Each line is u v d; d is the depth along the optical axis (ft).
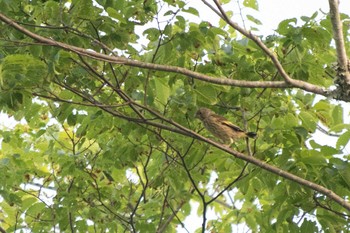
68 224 54.49
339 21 42.32
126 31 47.85
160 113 49.83
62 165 53.52
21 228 56.59
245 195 52.80
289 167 44.96
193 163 52.44
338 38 42.42
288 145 47.16
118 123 51.08
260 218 55.42
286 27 46.60
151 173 54.34
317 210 47.78
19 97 45.16
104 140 54.44
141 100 48.62
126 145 52.75
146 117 50.16
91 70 45.39
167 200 56.24
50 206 54.54
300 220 47.24
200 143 51.78
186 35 47.32
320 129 52.44
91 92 50.72
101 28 47.73
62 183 56.34
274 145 47.67
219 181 63.87
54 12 45.60
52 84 52.54
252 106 48.85
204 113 49.57
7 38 46.11
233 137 49.14
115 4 47.91
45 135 59.11
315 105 52.39
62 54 45.21
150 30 47.47
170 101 48.55
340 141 45.96
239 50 49.16
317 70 48.06
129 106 48.16
